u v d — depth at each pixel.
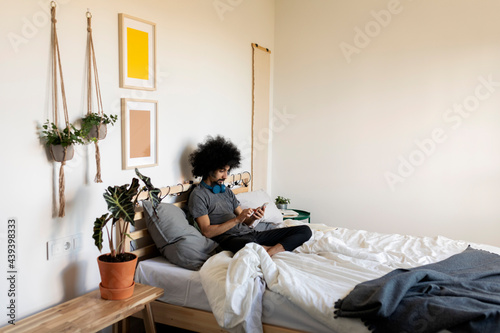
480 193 3.62
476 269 2.34
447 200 3.75
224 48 3.47
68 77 2.21
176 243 2.51
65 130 2.10
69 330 1.82
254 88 3.94
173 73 2.93
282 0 4.24
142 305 2.14
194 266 2.45
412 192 3.87
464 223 3.70
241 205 3.28
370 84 3.95
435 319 1.77
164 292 2.44
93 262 2.40
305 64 4.20
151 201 2.33
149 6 2.70
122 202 2.18
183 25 3.00
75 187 2.28
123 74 2.51
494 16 3.49
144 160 2.70
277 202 4.17
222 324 2.09
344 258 2.46
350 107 4.05
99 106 2.38
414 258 2.53
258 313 2.11
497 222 3.58
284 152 4.37
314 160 4.24
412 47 3.78
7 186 1.96
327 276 2.26
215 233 2.74
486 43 3.53
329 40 4.08
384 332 1.84
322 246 2.63
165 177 2.90
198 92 3.19
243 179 3.76
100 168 2.42
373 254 2.51
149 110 2.72
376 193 4.01
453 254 2.63
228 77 3.55
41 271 2.13
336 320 1.94
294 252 2.70
